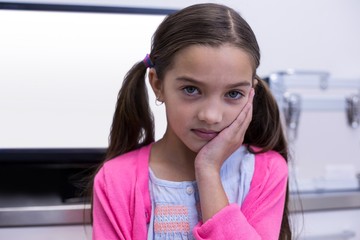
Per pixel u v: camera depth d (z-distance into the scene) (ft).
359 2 4.41
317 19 4.33
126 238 1.65
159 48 1.63
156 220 1.68
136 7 3.61
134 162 1.81
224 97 1.51
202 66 1.41
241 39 1.50
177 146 1.77
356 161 4.30
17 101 3.51
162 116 2.98
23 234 3.06
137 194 1.69
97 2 3.88
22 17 3.46
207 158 1.66
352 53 4.42
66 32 3.53
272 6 4.22
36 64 3.51
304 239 3.31
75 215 3.08
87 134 3.62
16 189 3.45
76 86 3.58
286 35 4.27
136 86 2.00
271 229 1.67
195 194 1.71
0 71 3.47
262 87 1.98
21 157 3.54
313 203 3.31
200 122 1.51
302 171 4.14
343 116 4.26
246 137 2.03
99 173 1.82
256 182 1.77
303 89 4.12
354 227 3.46
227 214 1.53
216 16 1.51
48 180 3.57
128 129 2.06
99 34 3.58
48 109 3.55
